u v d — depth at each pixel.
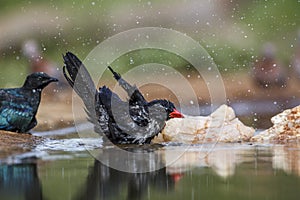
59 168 9.21
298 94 18.95
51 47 23.48
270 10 23.69
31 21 24.52
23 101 12.70
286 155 10.26
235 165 9.38
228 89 19.42
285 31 23.14
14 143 11.41
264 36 23.09
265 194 7.53
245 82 20.06
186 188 7.94
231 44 22.80
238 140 12.09
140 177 8.64
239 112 16.55
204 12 24.09
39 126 14.20
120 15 24.38
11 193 7.67
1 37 23.64
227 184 8.11
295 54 21.91
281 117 12.37
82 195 7.59
